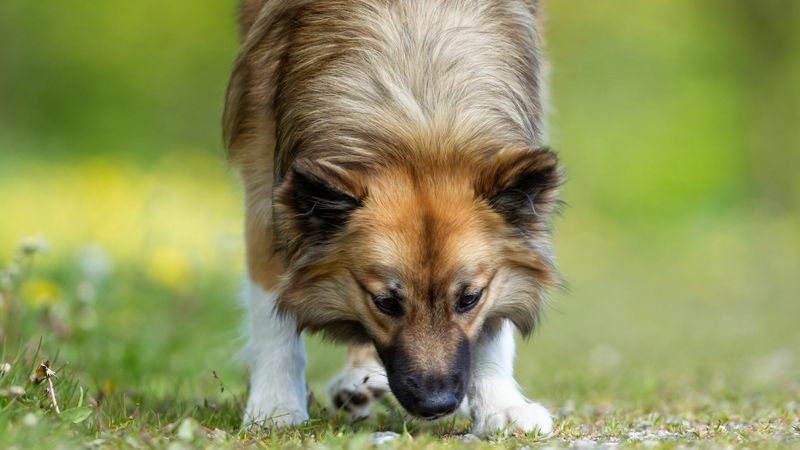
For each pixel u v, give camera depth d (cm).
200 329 1520
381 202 830
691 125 4219
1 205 2583
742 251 3173
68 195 2781
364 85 867
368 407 1003
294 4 934
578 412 1016
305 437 805
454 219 831
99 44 4281
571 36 4334
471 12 909
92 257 1573
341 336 926
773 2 4131
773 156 4125
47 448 689
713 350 1700
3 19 4219
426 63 870
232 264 1812
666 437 833
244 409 951
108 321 1406
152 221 2188
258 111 962
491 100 874
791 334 1891
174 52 4341
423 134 841
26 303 1240
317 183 815
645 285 2691
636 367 1468
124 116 4244
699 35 4309
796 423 913
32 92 4219
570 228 3716
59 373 952
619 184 4116
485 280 845
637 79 4309
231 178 1032
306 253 857
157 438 765
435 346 823
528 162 821
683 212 4000
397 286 826
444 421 936
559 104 4275
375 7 898
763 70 4169
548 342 1833
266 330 953
